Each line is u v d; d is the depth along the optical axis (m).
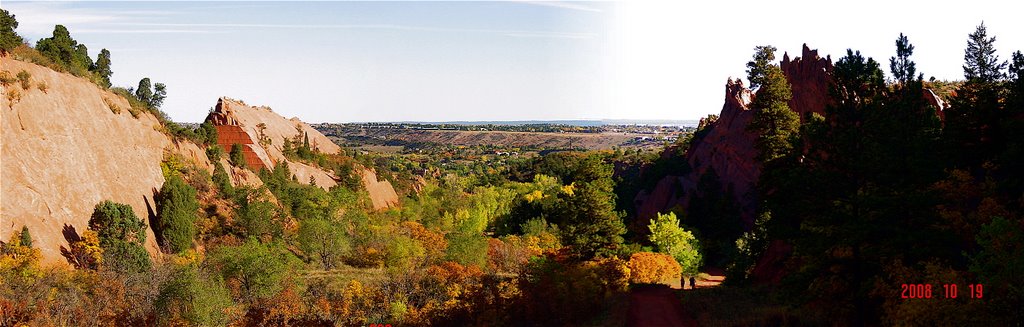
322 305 40.94
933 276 19.80
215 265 47.50
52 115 56.78
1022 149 25.69
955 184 27.06
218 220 70.19
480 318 36.94
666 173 105.38
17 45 60.62
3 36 58.00
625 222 92.06
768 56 78.81
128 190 62.00
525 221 117.12
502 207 147.12
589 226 59.53
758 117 58.16
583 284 39.62
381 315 41.66
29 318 32.19
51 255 46.44
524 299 37.59
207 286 37.31
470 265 56.41
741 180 84.12
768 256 48.75
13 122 52.06
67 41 76.56
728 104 95.12
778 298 30.66
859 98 34.47
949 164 29.53
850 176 27.73
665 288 52.47
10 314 32.12
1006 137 29.66
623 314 36.22
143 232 54.78
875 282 23.52
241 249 47.66
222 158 91.06
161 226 61.31
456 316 38.88
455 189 178.88
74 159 56.28
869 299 25.34
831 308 27.11
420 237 83.31
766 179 41.72
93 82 73.25
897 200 23.75
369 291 44.66
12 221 45.78
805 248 27.72
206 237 65.81
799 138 35.69
